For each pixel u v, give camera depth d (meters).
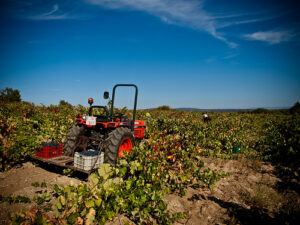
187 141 5.30
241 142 7.05
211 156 5.94
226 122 11.98
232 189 3.86
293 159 5.14
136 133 5.54
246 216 2.95
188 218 2.83
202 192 3.67
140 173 3.45
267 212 3.11
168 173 3.70
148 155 3.80
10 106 11.90
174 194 3.50
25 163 4.14
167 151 4.37
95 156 3.40
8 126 4.57
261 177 4.46
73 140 4.05
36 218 2.18
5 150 3.69
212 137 7.80
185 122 9.58
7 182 3.22
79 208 2.29
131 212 2.55
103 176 2.68
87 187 2.55
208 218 2.87
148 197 2.83
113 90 4.70
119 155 4.16
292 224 2.73
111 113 4.43
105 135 4.13
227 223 2.76
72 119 7.93
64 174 3.73
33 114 9.07
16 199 2.63
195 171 4.18
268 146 6.27
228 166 5.13
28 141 3.91
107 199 2.65
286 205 3.31
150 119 9.95
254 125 12.97
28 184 3.21
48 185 3.24
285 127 8.82
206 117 14.77
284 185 4.07
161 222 2.61
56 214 2.21
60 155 3.89
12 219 2.04
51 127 6.32
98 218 2.38
